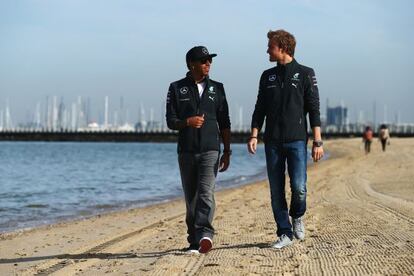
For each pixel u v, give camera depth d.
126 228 11.17
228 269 5.95
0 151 91.81
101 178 30.73
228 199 15.80
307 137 6.95
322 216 10.15
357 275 5.46
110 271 6.43
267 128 6.91
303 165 6.84
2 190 22.95
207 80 6.89
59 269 6.79
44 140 153.00
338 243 7.19
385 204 11.41
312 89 6.85
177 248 7.73
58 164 49.69
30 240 9.81
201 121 6.64
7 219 13.86
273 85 6.86
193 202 7.00
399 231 7.82
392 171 23.22
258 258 6.46
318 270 5.75
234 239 8.17
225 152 7.08
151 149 113.50
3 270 7.12
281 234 7.05
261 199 15.27
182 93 6.84
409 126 132.38
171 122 6.83
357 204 11.80
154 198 19.53
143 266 6.59
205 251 6.79
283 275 5.59
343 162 33.06
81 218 13.85
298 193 6.87
